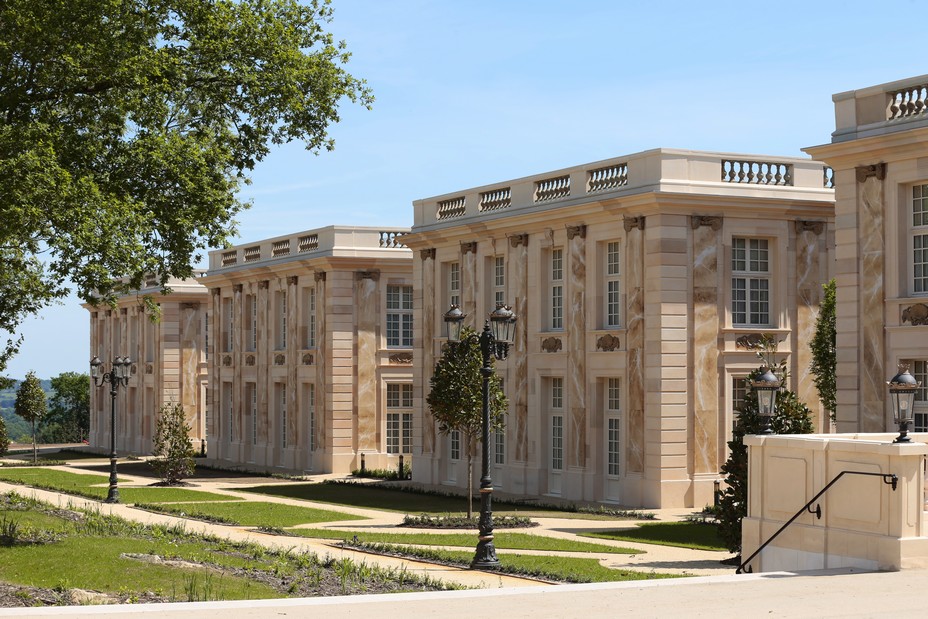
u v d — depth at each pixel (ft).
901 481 54.54
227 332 213.87
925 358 95.71
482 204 148.25
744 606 46.01
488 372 77.41
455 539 93.71
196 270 234.38
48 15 82.43
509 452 142.10
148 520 107.55
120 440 253.44
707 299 123.24
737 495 78.33
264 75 93.04
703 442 122.52
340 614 45.06
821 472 58.23
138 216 82.69
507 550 86.89
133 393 249.75
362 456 172.86
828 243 129.80
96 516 101.96
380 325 180.45
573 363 132.26
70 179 79.71
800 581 52.24
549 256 138.21
